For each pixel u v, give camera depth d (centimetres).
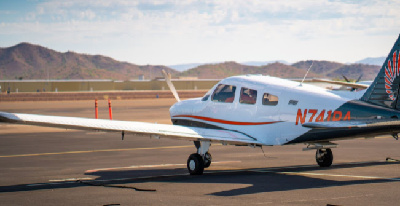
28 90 12200
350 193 1027
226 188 1112
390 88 1188
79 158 1673
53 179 1264
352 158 1600
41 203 980
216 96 1443
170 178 1273
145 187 1141
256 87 1349
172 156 1719
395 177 1224
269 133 1312
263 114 1325
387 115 1162
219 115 1419
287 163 1515
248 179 1233
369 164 1462
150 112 4162
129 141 2203
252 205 932
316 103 1236
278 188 1098
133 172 1376
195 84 12750
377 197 985
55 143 2119
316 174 1290
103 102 6359
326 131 1213
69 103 6078
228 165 1495
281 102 1295
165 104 5731
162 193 1064
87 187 1148
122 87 13075
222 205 936
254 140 1320
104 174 1342
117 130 1180
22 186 1168
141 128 1225
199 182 1202
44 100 7294
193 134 1287
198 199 995
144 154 1775
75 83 12581
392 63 1187
